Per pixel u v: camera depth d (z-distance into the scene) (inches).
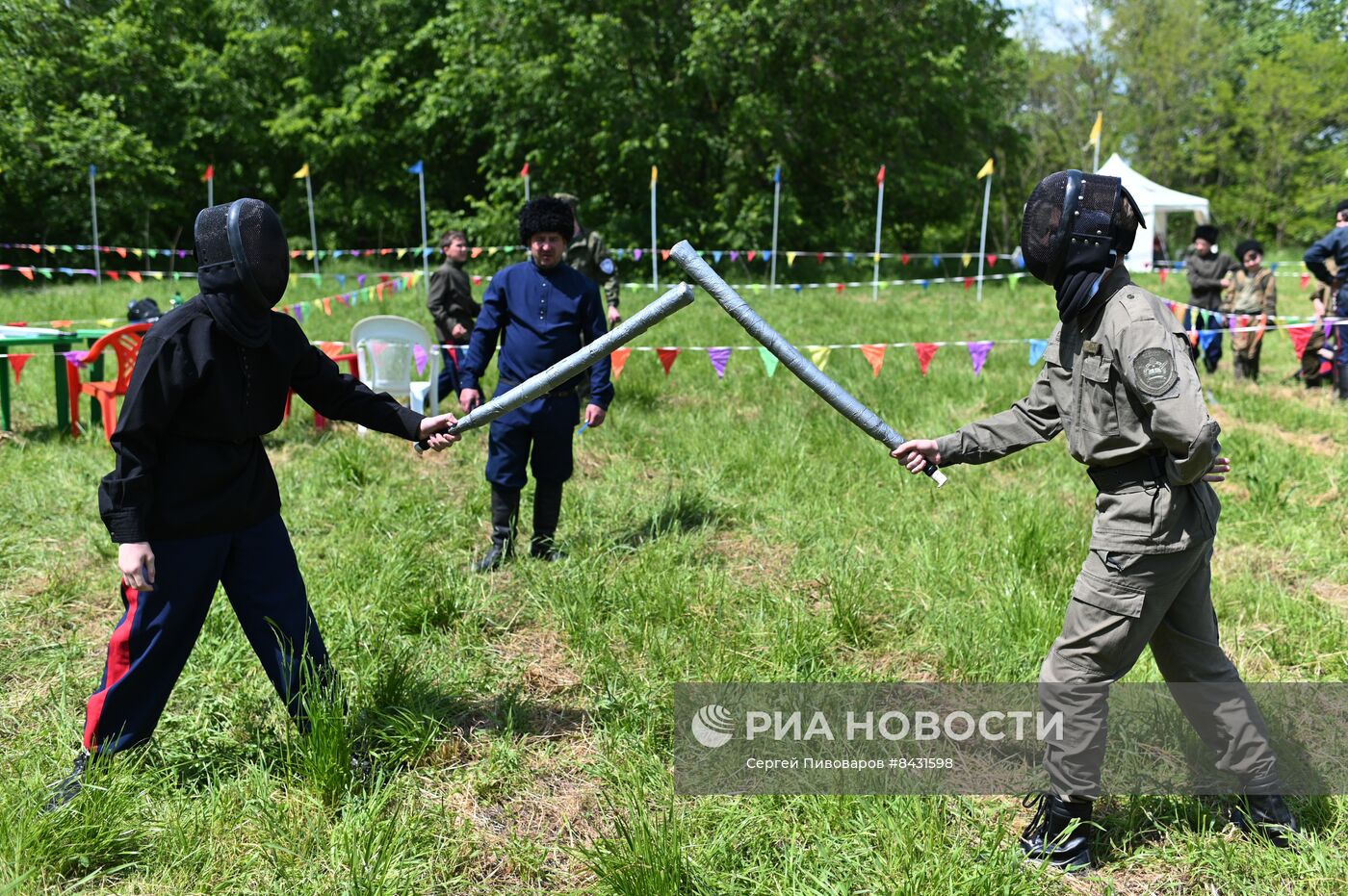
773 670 144.7
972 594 169.2
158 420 103.0
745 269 871.1
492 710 136.5
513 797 118.3
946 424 282.2
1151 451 99.3
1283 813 109.1
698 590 170.1
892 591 170.1
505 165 994.7
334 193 1061.8
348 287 701.3
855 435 263.7
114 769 109.9
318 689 118.0
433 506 212.2
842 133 950.4
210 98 1019.9
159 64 1033.5
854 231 927.7
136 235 976.9
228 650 144.0
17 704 135.6
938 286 794.8
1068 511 207.9
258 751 122.3
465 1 947.3
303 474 233.9
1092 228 98.4
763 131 860.6
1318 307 361.7
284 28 1042.7
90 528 199.3
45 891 97.0
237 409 108.6
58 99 964.0
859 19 896.9
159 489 106.6
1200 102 1400.1
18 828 101.0
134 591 108.8
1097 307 100.3
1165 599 102.1
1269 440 275.6
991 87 1077.8
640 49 877.2
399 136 1035.9
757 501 217.9
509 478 184.5
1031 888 100.1
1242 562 189.0
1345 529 205.8
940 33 954.7
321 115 1027.9
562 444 185.9
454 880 103.2
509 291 185.0
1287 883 102.7
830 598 164.6
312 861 104.2
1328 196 1323.8
